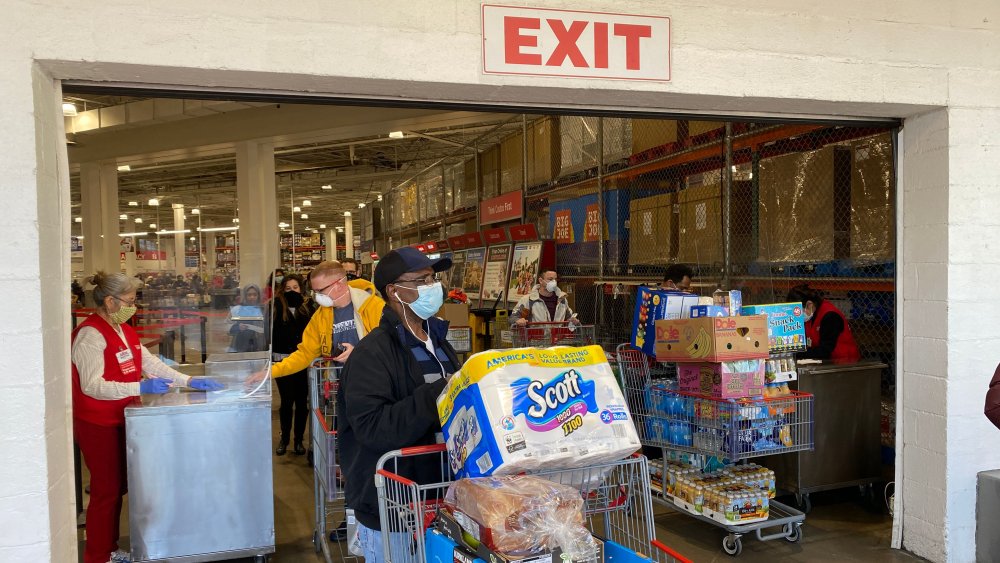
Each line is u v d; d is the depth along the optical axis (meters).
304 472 6.14
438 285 2.40
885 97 3.71
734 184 6.77
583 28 3.20
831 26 3.61
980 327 3.90
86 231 14.41
